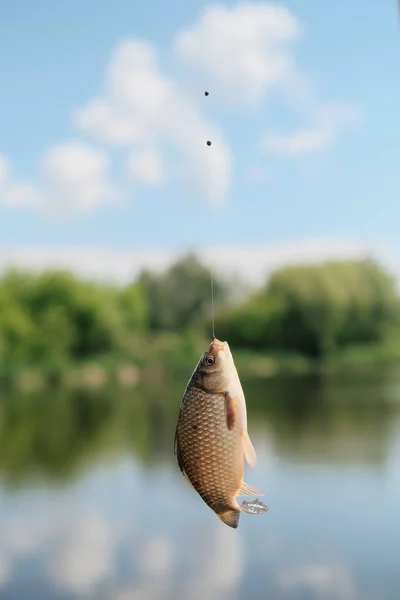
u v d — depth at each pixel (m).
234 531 13.55
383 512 13.49
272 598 10.51
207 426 1.74
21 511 15.32
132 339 30.34
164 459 19.83
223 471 1.72
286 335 30.14
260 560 11.86
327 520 13.09
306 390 29.11
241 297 30.66
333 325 30.33
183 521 14.27
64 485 16.97
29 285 30.61
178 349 29.98
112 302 30.66
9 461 19.39
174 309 30.62
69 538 13.21
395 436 20.33
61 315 30.20
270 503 14.74
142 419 24.88
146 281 30.86
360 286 31.12
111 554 12.40
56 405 27.72
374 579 10.71
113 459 19.53
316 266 31.11
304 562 11.68
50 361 29.50
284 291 30.47
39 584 10.95
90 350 30.17
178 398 29.00
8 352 29.28
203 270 30.75
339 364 30.02
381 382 29.88
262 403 26.67
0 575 11.36
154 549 12.62
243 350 29.91
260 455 18.70
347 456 17.86
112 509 14.99
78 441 21.77
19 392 28.80
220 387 1.74
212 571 11.84
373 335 30.77
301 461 17.44
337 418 23.50
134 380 29.30
